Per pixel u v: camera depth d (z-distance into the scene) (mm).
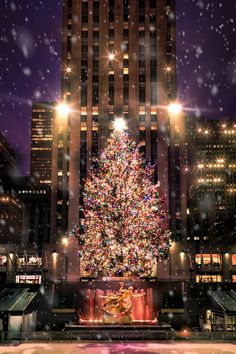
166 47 109375
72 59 106125
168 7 110625
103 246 68625
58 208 118375
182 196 107938
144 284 62562
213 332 44125
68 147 121062
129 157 67562
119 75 105750
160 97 104875
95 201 69375
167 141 103625
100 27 107875
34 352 37125
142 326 48688
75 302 59969
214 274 106250
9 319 47156
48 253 104188
